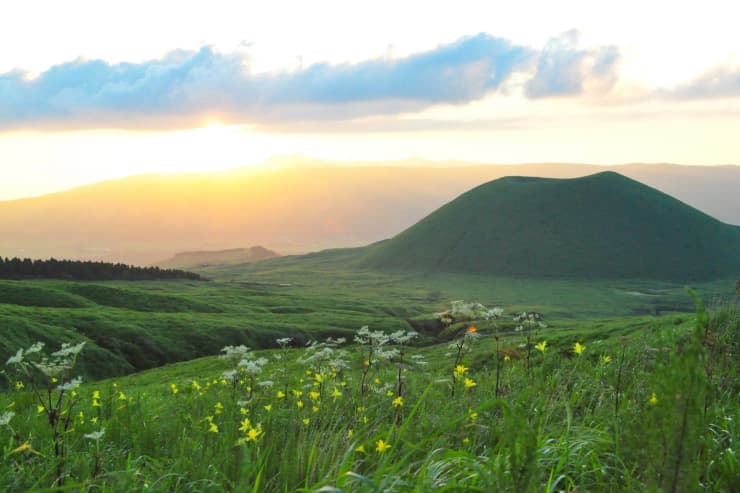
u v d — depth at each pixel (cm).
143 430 850
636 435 403
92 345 9025
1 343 7744
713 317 1069
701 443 409
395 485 415
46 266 19700
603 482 459
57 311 10762
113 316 11288
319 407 845
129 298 14300
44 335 8612
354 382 1020
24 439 780
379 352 934
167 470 593
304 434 619
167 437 825
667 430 335
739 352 858
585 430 554
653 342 838
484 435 612
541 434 523
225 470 562
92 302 13250
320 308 16962
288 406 953
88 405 1163
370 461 544
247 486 457
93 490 545
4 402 1112
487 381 917
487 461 411
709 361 728
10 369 4625
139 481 555
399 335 946
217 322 12012
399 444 570
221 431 755
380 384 955
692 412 331
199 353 10350
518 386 825
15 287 13125
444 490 403
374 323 13638
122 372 8775
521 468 348
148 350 9800
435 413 695
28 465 656
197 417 908
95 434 625
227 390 1136
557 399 679
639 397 615
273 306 16938
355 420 743
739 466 432
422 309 18938
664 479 331
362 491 430
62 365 671
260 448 609
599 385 743
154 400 1381
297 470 530
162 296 14812
